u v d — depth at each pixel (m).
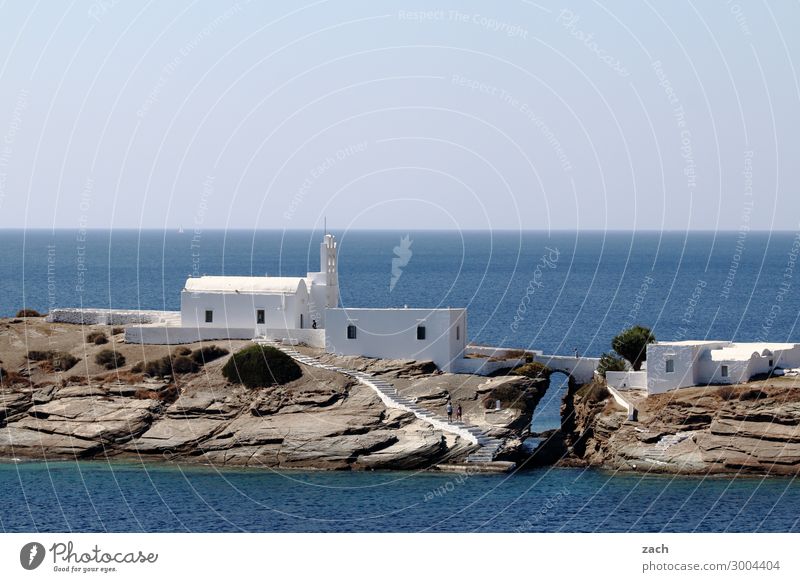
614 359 119.94
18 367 119.25
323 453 106.94
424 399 114.31
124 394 115.12
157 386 115.75
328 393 113.25
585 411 115.25
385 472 105.38
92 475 103.81
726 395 107.38
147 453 109.50
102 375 118.00
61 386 116.62
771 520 89.75
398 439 107.69
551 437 116.56
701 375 112.62
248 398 113.12
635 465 105.56
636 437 107.56
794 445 102.00
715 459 103.19
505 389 115.25
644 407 110.44
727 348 116.19
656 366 112.81
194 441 109.31
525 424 113.06
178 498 96.62
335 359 120.75
